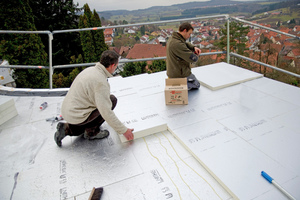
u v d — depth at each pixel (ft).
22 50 38.58
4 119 9.12
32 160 6.87
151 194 5.40
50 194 5.64
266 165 5.84
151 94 10.43
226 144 6.74
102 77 6.18
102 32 66.18
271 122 7.66
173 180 5.77
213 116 8.28
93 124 7.16
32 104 10.68
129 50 65.31
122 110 8.93
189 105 9.20
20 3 36.60
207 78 11.32
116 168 6.33
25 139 7.93
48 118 9.32
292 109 8.35
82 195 5.55
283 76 30.50
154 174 6.01
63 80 54.44
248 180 5.41
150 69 51.75
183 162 6.38
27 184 5.98
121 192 5.52
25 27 38.01
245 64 35.99
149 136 7.70
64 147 7.41
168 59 9.16
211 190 5.40
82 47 64.44
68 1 63.05
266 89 10.09
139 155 6.79
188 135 7.30
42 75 42.27
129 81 12.09
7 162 6.81
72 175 6.19
